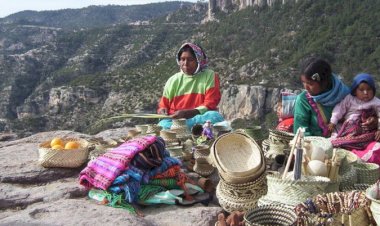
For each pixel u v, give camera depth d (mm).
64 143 4938
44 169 4637
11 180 4473
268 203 3107
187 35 106062
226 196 3469
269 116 58000
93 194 3895
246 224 2754
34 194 4105
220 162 3482
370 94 4480
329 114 4719
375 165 3895
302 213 2715
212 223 3475
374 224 2768
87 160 4922
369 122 4434
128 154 3811
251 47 79250
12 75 110312
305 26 72062
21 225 3246
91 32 125312
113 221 3291
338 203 2840
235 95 64312
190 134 5105
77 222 3262
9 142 6445
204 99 5727
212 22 101125
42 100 97688
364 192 2873
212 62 80188
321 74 4535
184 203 3805
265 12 85812
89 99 87250
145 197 3768
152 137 3988
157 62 98500
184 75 5875
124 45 117125
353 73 56438
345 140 4449
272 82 61375
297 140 3391
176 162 4043
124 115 5520
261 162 3455
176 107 5871
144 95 82312
